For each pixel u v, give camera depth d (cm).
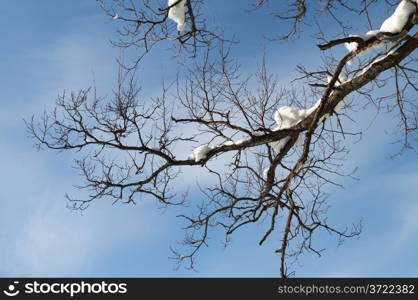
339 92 939
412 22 884
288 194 1011
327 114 973
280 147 995
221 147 962
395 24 882
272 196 1048
